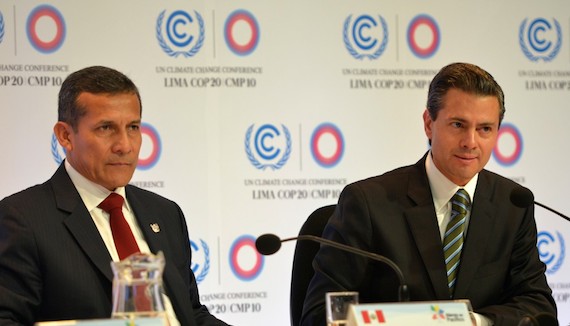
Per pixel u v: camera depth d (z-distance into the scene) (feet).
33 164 39.99
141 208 28.78
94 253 26.27
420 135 43.68
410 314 20.98
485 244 28.32
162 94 41.32
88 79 26.61
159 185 41.19
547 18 44.80
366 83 43.21
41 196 26.84
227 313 41.81
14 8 39.96
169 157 41.32
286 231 42.32
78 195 27.02
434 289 27.30
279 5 42.45
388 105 43.39
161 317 19.27
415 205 28.45
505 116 44.37
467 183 28.99
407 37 43.65
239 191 41.96
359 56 43.11
